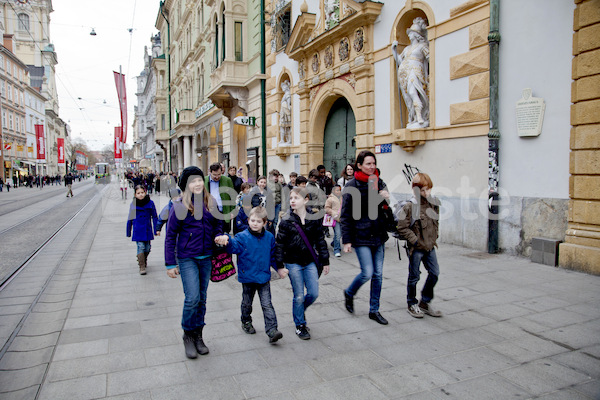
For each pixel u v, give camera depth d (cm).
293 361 373
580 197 636
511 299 523
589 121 621
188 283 379
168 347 405
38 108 6569
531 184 711
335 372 352
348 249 451
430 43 902
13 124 5219
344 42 1180
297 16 1480
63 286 629
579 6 632
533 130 698
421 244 460
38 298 570
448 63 862
